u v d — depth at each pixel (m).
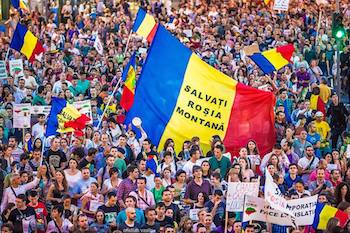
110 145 39.19
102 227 32.38
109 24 69.12
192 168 36.34
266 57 49.16
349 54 60.97
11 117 44.44
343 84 61.03
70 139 40.50
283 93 48.16
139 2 78.50
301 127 41.94
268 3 76.88
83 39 65.19
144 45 63.59
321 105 50.03
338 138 49.09
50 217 33.59
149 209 32.25
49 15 77.88
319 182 37.06
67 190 35.00
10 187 34.69
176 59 42.03
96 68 54.81
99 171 36.25
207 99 42.12
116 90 47.97
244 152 37.88
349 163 39.38
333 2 79.25
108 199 33.28
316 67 57.22
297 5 77.69
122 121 43.91
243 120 42.34
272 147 42.66
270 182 30.61
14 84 51.50
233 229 32.06
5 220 32.81
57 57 59.09
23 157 37.81
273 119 42.62
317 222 32.16
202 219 32.00
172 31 67.12
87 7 76.50
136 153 39.81
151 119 42.22
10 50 59.41
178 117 42.06
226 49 62.81
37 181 35.12
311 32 70.56
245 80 53.94
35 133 42.44
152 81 42.12
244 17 73.50
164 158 37.78
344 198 35.75
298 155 41.56
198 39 64.56
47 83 50.00
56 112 39.81
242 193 31.41
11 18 70.44
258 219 31.16
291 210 31.11
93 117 44.97
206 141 42.12
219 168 37.50
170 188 33.25
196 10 76.19
